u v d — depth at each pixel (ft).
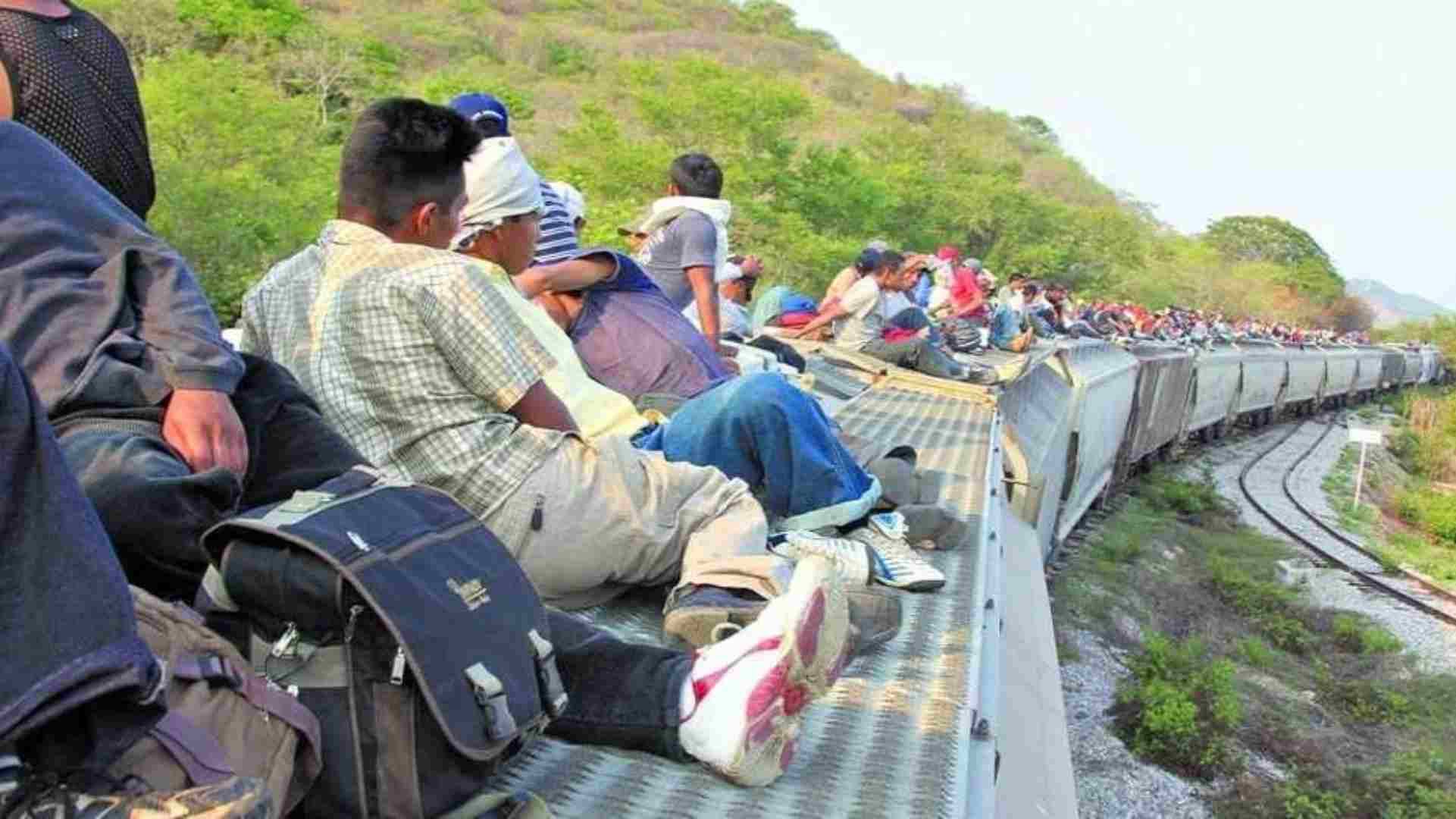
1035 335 66.23
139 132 10.44
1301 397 157.69
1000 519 18.54
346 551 6.62
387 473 8.65
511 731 6.84
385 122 10.16
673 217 19.83
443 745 6.66
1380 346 225.15
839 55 379.14
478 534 7.54
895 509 14.89
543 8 332.39
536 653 7.27
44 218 7.99
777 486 12.92
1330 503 105.09
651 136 135.13
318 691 6.61
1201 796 38.09
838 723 9.50
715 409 12.92
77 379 7.52
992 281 58.59
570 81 222.48
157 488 7.05
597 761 8.37
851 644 10.27
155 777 5.33
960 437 24.62
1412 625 65.36
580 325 16.15
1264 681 51.13
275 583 6.57
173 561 7.16
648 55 291.38
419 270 9.84
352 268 9.95
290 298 10.20
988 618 12.76
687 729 8.16
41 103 9.50
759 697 7.99
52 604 4.97
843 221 132.16
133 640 5.11
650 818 7.66
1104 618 51.19
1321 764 42.68
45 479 5.14
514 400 10.00
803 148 191.83
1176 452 100.94
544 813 7.08
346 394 9.78
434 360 9.82
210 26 130.11
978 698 10.43
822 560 8.23
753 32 380.99
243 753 5.88
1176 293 262.88
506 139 12.63
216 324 8.18
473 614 6.97
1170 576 62.44
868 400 29.04
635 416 13.56
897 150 218.59
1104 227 233.96
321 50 135.44
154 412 7.67
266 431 8.45
